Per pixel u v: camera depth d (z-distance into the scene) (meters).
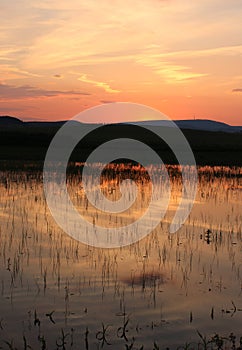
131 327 8.06
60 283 10.01
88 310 8.70
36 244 13.08
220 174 32.81
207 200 21.28
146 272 10.87
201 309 8.84
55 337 7.68
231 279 10.47
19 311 8.59
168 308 8.85
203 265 11.45
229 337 7.75
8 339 7.57
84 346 7.42
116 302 9.07
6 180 26.73
